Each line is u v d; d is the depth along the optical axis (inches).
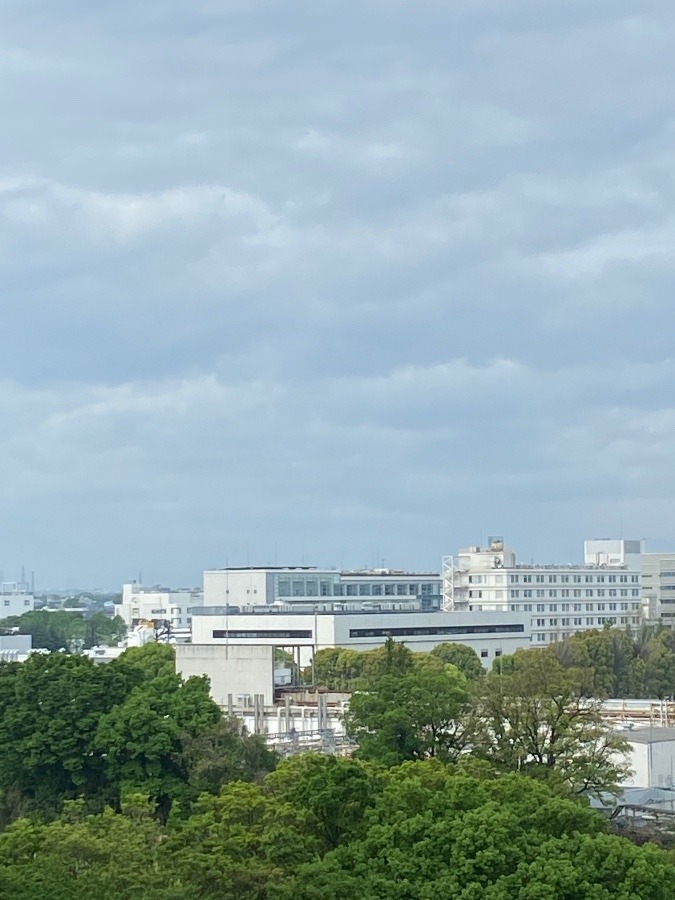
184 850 3408.0
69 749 5359.3
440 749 5108.3
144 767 5319.9
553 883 3161.9
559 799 3644.2
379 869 3329.2
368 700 5216.5
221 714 5723.4
